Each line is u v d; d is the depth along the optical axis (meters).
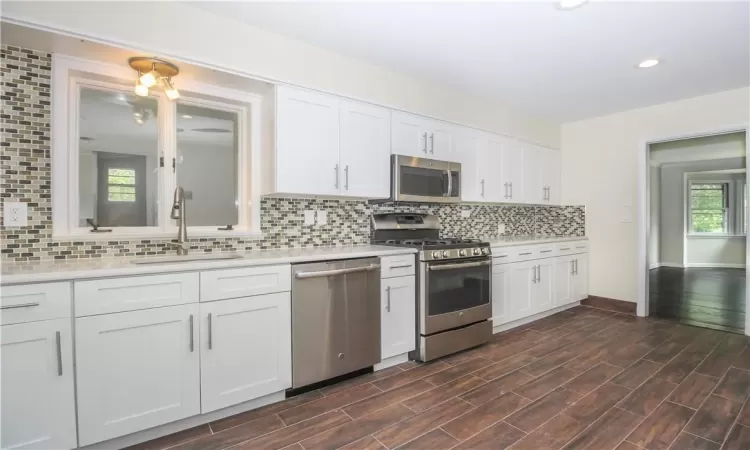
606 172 4.29
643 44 2.56
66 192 2.00
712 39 2.48
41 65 1.92
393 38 2.49
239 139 2.63
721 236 7.74
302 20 2.26
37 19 1.67
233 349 1.96
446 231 3.74
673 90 3.47
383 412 2.03
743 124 3.37
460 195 3.37
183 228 2.21
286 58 2.47
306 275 2.19
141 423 1.71
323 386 2.34
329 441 1.76
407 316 2.73
